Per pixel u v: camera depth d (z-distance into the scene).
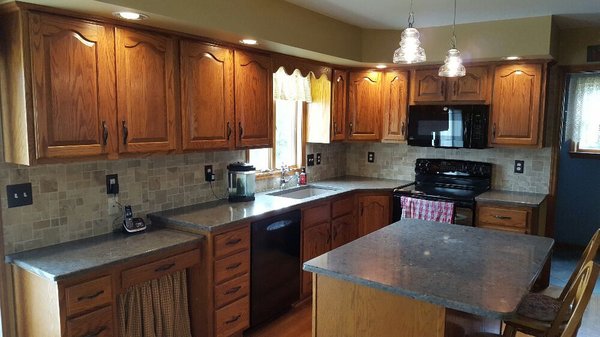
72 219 2.56
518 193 4.16
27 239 2.37
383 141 4.52
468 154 4.52
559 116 4.17
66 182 2.52
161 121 2.66
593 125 5.22
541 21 3.51
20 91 2.07
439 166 4.60
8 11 2.04
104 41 2.33
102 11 2.21
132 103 2.49
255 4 2.90
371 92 4.47
